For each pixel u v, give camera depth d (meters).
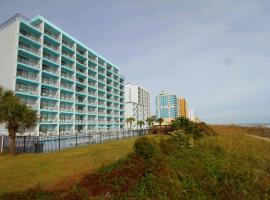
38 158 16.52
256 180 11.88
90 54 65.94
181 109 156.75
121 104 85.81
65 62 53.84
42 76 45.19
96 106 64.88
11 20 39.22
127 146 21.19
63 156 16.78
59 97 47.72
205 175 12.25
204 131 27.11
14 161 15.84
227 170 12.88
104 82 72.12
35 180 10.43
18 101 20.78
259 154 17.81
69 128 51.81
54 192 8.61
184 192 10.17
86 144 27.08
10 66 37.41
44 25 45.84
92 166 12.53
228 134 28.47
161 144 15.84
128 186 9.38
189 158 15.06
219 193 10.54
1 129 31.25
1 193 8.76
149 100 133.38
